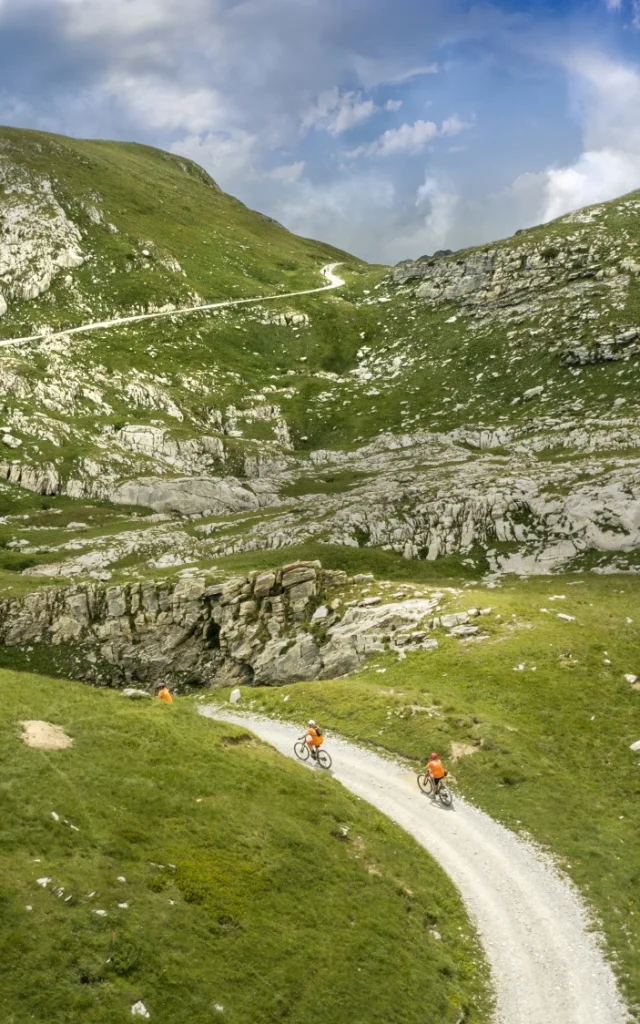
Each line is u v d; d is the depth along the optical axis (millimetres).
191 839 23344
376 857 26562
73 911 18734
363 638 57625
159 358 157625
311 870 24109
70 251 182625
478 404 132875
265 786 28344
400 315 178125
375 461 118375
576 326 140750
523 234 183500
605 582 65750
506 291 163375
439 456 112750
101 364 147875
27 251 177125
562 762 36875
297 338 175375
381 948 21781
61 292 172250
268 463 126375
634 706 40438
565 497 80875
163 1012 17125
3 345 148625
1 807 21688
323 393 152000
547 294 156750
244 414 144125
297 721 44594
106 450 125125
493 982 22797
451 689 45000
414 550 83500
